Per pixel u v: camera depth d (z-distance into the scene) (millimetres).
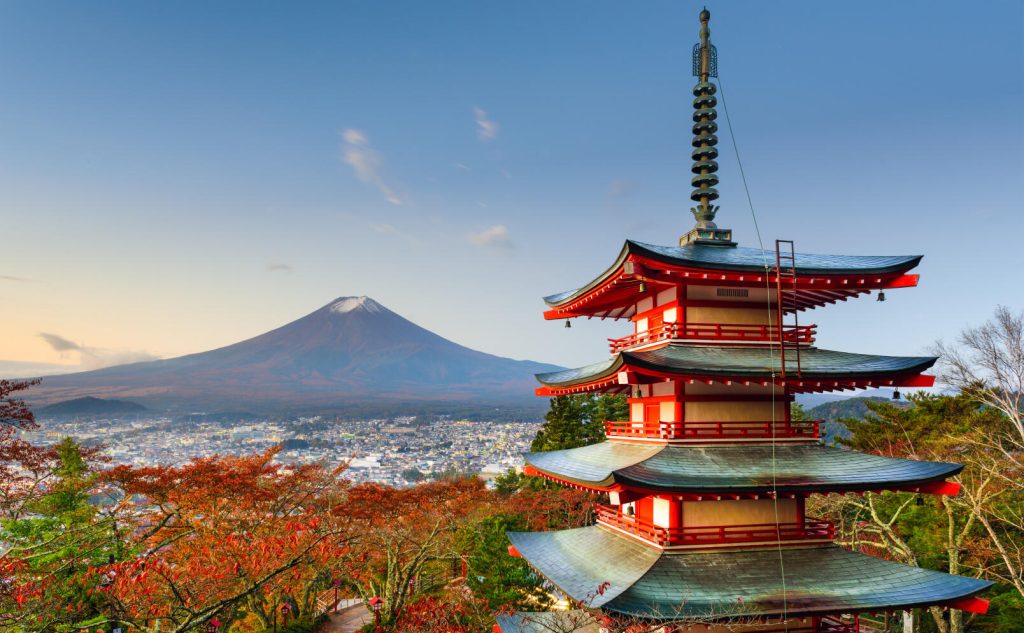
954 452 38781
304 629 35625
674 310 21969
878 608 17500
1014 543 30812
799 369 19703
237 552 22609
